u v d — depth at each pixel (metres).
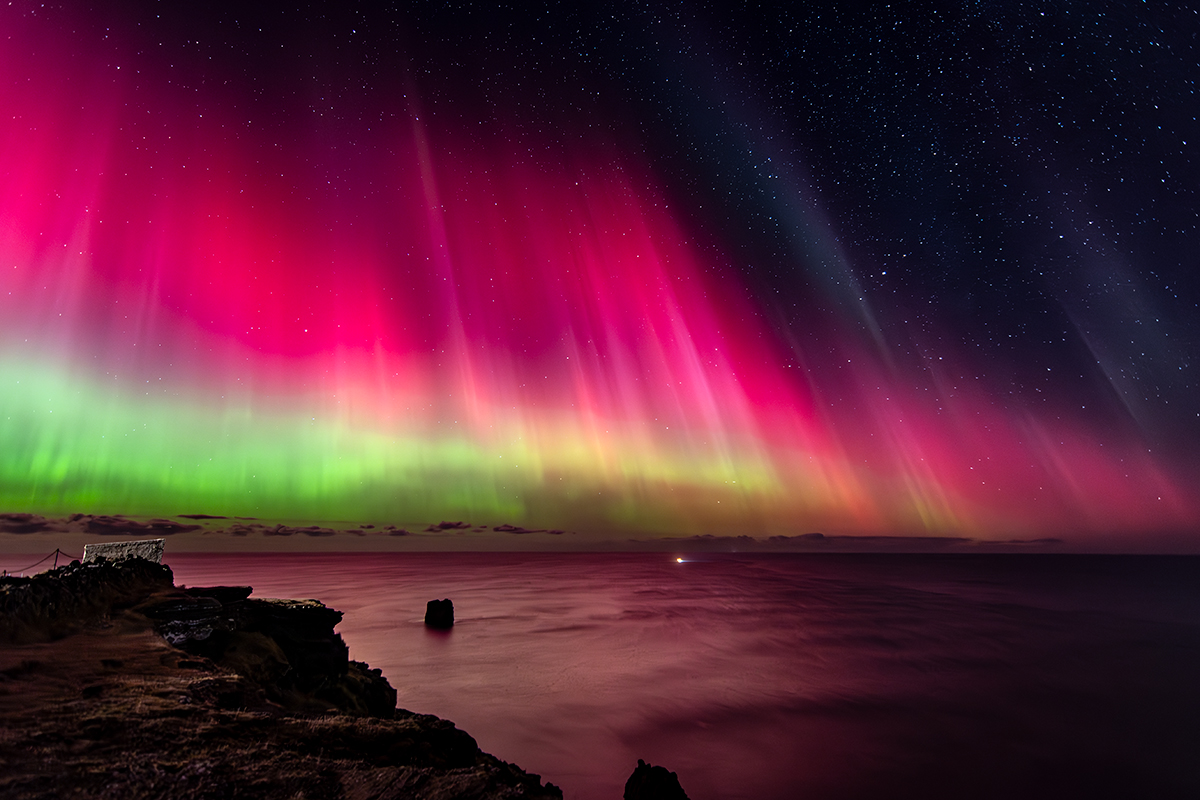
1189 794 20.58
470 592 84.38
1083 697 31.50
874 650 43.66
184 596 12.36
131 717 5.92
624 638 47.09
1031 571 170.75
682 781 20.34
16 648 8.04
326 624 14.58
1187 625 58.25
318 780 5.21
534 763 21.47
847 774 21.25
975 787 20.61
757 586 105.19
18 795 4.24
